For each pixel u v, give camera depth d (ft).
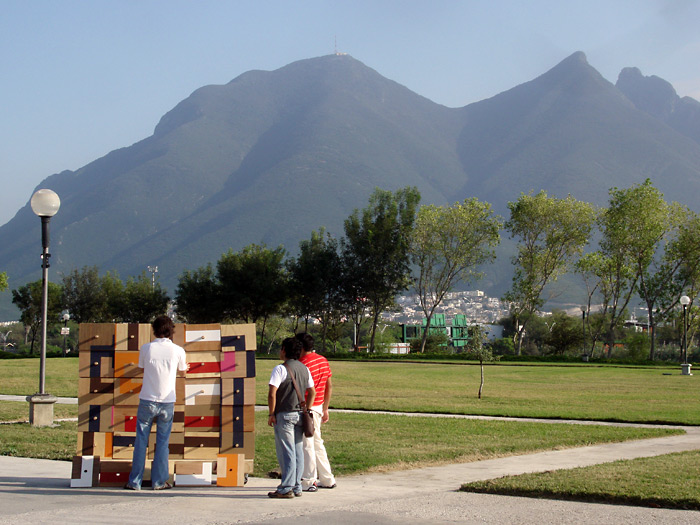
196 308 224.74
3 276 247.70
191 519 23.48
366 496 27.91
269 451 39.68
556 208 213.25
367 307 232.12
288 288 222.48
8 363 126.72
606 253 208.85
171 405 29.37
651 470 32.07
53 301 256.93
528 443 43.83
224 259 226.58
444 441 44.09
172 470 30.37
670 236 206.39
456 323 329.11
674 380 110.42
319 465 29.71
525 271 223.51
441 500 26.73
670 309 209.36
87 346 30.99
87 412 30.68
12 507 25.14
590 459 38.17
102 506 25.57
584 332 205.98
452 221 216.74
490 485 28.81
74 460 29.73
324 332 226.99
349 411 62.80
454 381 102.83
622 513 24.20
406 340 286.05
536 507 25.26
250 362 31.40
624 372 133.39
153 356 29.19
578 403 71.92
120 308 253.85
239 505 26.03
